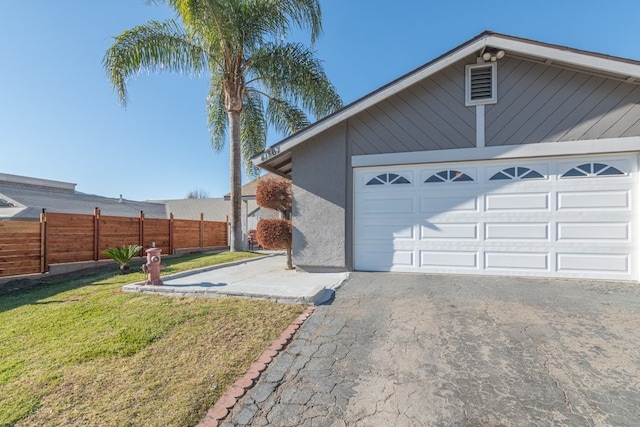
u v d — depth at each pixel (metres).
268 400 2.48
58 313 4.68
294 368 2.95
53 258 8.42
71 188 27.34
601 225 5.82
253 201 23.41
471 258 6.44
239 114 12.05
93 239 9.60
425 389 2.56
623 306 4.30
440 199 6.65
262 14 10.59
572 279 5.87
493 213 6.34
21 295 6.14
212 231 15.59
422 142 6.71
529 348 3.17
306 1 10.59
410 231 6.81
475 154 6.40
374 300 4.80
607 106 5.82
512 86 6.28
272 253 12.95
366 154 7.02
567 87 6.02
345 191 7.11
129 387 2.66
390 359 3.05
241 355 3.19
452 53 6.21
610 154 5.83
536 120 6.14
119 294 5.50
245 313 4.29
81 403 2.46
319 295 4.92
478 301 4.61
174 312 4.42
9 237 7.52
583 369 2.79
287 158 8.10
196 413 2.31
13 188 18.73
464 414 2.26
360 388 2.61
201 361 3.08
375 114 7.00
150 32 10.19
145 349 3.35
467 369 2.84
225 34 9.77
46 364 3.11
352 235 7.10
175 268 8.16
